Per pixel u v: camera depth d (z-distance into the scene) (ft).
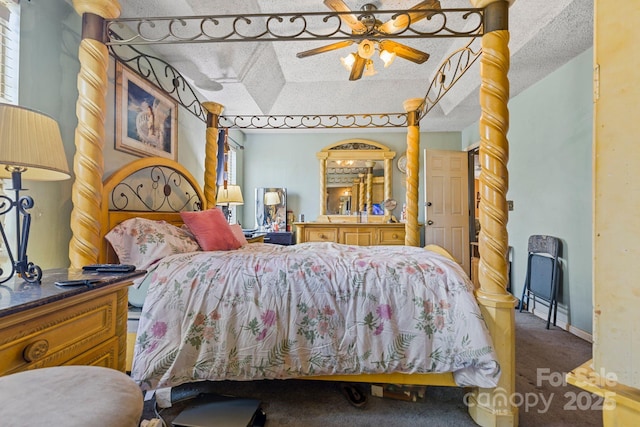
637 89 1.56
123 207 6.85
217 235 6.97
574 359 7.00
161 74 8.61
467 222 14.55
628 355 1.60
